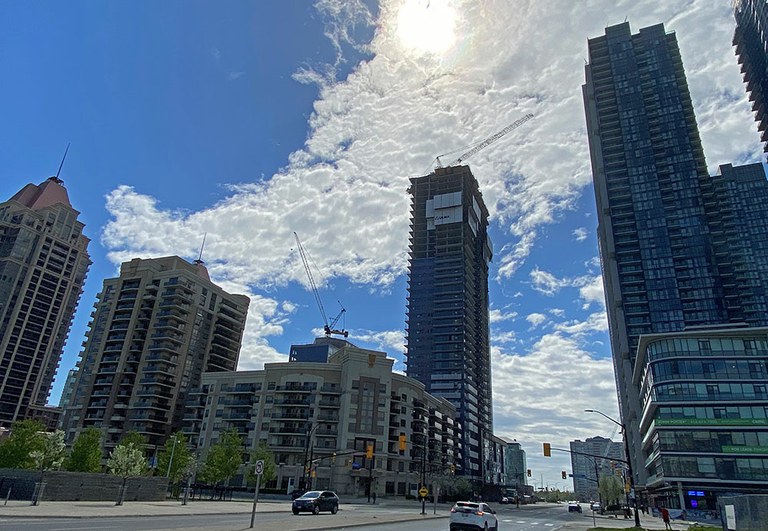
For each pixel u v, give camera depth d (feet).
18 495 113.70
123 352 385.09
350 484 296.71
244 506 143.54
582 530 109.91
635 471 396.78
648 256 449.48
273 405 331.98
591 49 569.23
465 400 577.02
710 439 245.86
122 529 61.98
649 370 278.87
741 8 559.38
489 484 570.87
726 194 477.36
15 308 507.30
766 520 57.41
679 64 517.14
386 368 333.01
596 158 529.04
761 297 417.69
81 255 580.71
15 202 538.47
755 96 556.51
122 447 150.82
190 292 412.98
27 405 506.89
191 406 366.84
